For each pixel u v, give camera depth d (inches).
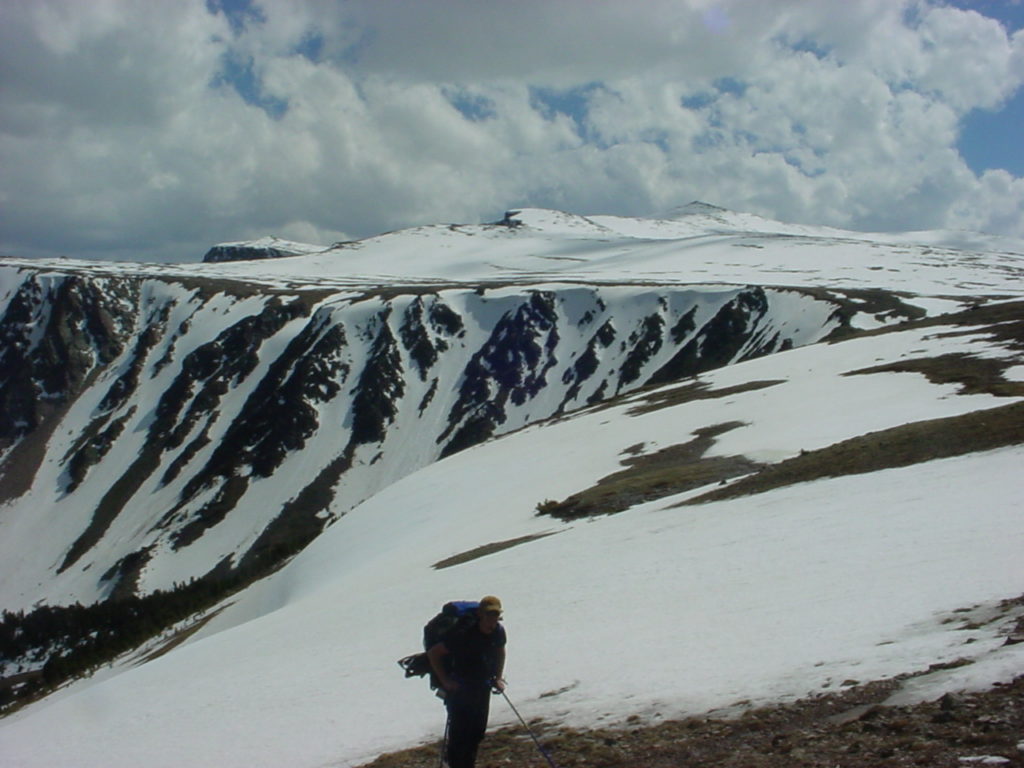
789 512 980.6
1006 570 540.4
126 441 7258.9
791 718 388.5
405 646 826.8
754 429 2101.4
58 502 6697.8
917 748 311.1
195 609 3462.1
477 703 375.2
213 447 6968.5
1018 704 325.4
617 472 2018.9
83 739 780.6
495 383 7283.5
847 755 324.5
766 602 629.0
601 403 3799.2
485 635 380.2
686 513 1214.3
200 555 5821.9
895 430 1408.7
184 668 1117.7
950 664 397.7
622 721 454.9
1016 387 1894.7
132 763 629.0
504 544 1505.9
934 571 586.9
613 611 739.4
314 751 552.1
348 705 649.0
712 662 515.8
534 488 2158.0
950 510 768.3
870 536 748.6
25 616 5098.4
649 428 2551.7
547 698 539.2
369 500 2997.0
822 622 539.5
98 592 5634.8
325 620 1146.0
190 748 627.8
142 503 6545.3
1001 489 803.4
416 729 547.8
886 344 3211.1
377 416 7007.9
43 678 3334.2
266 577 2933.1
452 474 2815.0
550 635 711.1
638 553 986.1
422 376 7455.7
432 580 1243.8
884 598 554.9
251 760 563.5
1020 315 3139.8
